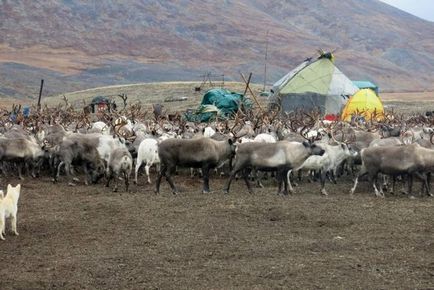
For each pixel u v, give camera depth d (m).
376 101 40.25
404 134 24.66
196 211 15.73
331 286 10.20
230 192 18.62
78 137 20.27
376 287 10.15
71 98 67.75
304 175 22.03
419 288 10.10
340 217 15.07
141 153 20.23
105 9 168.75
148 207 16.25
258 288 10.12
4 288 10.20
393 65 176.00
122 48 150.12
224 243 12.78
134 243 12.81
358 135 23.28
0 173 21.59
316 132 23.55
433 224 14.40
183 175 22.11
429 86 157.50
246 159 18.12
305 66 45.34
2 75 96.62
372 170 18.25
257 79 129.75
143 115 36.06
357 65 163.38
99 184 20.30
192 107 53.69
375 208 16.20
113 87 74.06
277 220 14.88
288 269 11.03
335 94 43.53
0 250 12.33
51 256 11.93
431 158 17.80
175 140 18.00
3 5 156.38
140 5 175.25
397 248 12.39
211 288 10.14
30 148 20.77
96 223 14.59
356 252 12.11
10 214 13.47
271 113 36.00
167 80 119.12
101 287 10.25
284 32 183.75
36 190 19.08
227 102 40.53
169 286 10.26
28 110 41.97
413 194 18.64
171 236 13.34
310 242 12.82
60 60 129.75
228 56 154.00
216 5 195.50
